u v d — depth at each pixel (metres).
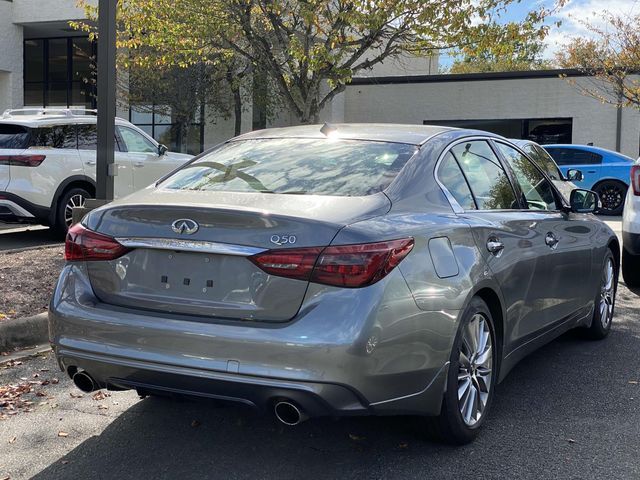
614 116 21.88
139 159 11.27
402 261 3.18
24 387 4.58
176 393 3.20
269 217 3.13
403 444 3.73
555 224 4.84
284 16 10.72
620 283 8.23
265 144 4.25
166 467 3.48
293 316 3.05
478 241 3.78
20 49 23.27
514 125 23.20
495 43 9.87
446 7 9.27
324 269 3.03
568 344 5.80
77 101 25.84
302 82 10.44
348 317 2.98
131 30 11.24
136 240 3.36
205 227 3.22
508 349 4.14
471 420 3.71
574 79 22.14
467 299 3.53
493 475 3.38
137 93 21.61
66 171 10.20
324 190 3.55
